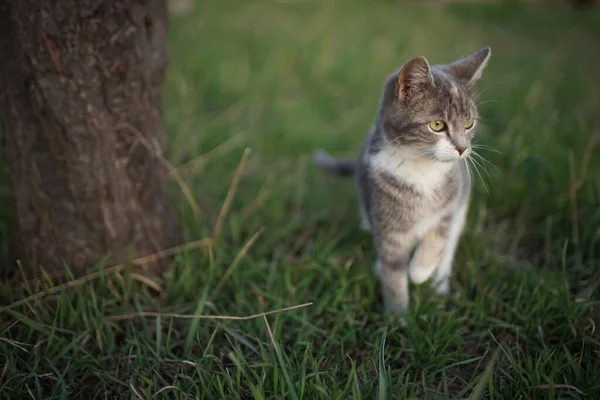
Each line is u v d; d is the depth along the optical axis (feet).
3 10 2.67
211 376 2.64
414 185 2.91
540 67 5.10
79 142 2.83
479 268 3.20
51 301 2.91
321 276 3.12
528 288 3.04
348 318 2.91
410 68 2.79
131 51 2.79
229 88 4.54
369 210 3.07
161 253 3.12
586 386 2.59
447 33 6.15
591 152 3.73
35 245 3.00
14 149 2.88
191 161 3.70
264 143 3.98
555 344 2.83
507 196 3.54
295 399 2.48
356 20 6.51
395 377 2.71
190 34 5.57
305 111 4.32
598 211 3.26
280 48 5.20
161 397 2.64
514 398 2.56
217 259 3.11
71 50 2.70
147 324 2.90
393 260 3.04
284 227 3.40
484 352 2.83
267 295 2.99
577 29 6.55
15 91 2.77
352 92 4.58
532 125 4.05
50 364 2.67
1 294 2.94
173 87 4.43
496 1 7.68
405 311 2.97
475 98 2.97
